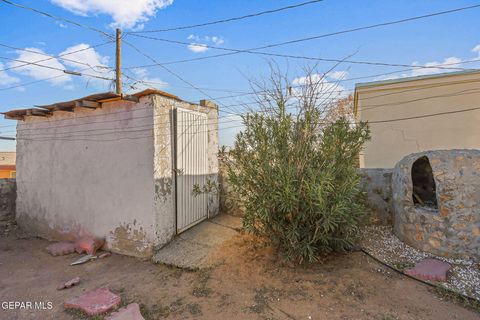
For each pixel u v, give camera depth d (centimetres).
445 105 744
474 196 369
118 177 508
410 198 419
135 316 301
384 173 513
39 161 632
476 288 318
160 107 490
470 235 367
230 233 533
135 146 490
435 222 386
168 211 499
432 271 344
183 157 543
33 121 641
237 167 421
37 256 507
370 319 279
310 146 400
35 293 368
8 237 620
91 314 306
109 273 423
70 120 577
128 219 493
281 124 398
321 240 382
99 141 536
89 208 546
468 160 379
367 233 473
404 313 286
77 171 566
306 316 290
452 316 279
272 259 410
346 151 393
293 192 355
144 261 459
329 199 358
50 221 609
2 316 316
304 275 367
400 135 778
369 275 357
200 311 311
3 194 694
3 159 2019
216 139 662
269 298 326
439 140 747
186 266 417
